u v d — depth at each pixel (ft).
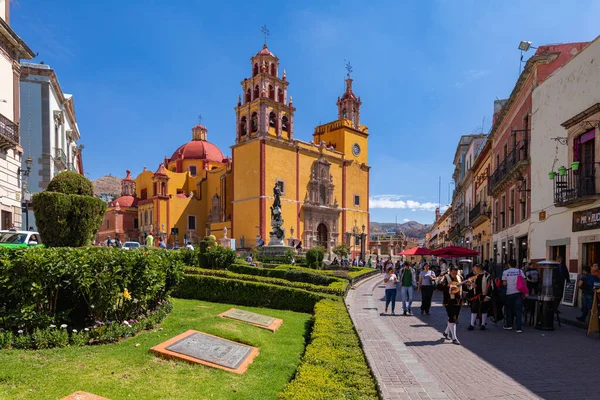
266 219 161.79
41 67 100.58
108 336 23.08
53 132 103.86
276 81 175.94
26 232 46.98
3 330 21.66
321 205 185.47
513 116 78.54
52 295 22.97
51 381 17.02
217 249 62.95
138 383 17.74
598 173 47.50
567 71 55.67
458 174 169.89
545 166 61.00
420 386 19.88
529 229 66.74
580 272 50.31
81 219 42.75
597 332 33.60
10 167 73.51
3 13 73.97
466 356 26.96
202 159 231.09
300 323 36.04
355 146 210.38
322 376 18.13
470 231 138.62
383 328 36.14
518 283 36.63
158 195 195.83
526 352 28.19
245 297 44.60
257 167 165.17
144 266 27.32
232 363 21.72
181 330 26.45
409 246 306.14
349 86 217.36
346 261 138.92
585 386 20.65
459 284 31.76
